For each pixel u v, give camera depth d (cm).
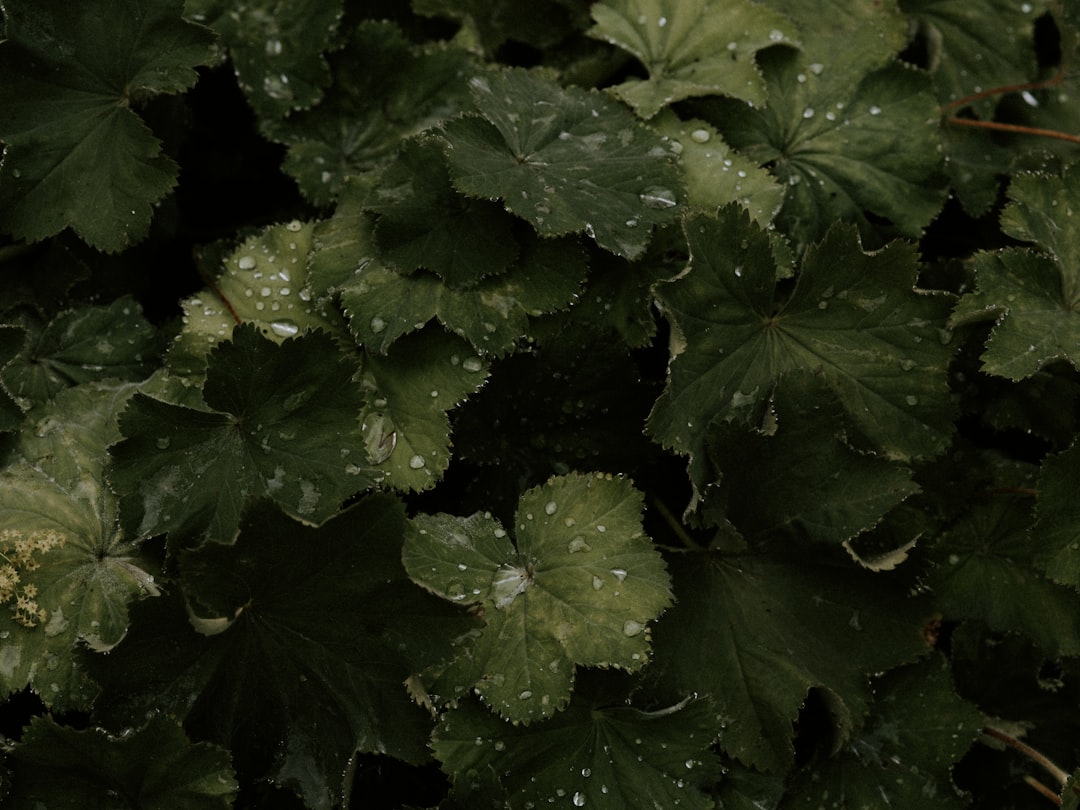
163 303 84
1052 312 79
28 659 75
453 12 84
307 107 82
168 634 73
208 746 74
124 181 79
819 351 79
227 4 82
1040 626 80
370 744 75
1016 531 81
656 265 79
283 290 79
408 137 78
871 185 82
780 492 77
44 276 81
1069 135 84
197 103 84
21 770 75
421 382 77
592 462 79
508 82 80
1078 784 77
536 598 76
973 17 86
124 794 75
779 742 77
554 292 78
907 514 80
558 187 77
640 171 79
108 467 75
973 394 81
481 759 75
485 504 79
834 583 78
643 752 76
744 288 78
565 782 76
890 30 84
